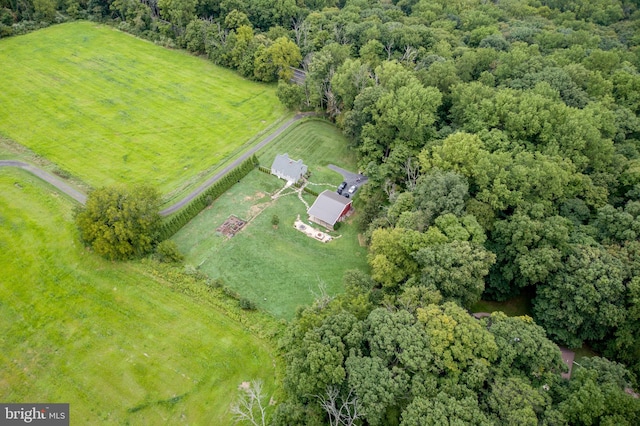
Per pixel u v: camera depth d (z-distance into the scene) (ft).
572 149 264.11
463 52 391.24
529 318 189.67
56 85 409.28
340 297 210.59
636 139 298.15
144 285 238.89
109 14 547.08
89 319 221.25
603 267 203.82
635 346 202.49
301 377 169.27
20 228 264.72
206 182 315.58
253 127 381.19
